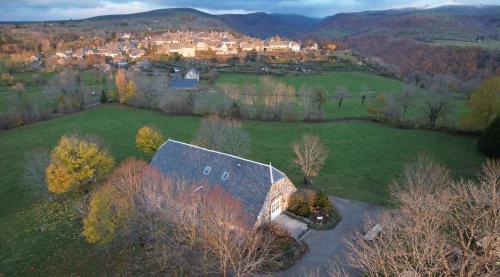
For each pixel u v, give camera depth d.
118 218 39.06
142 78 118.25
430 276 26.27
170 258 38.41
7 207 56.09
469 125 75.62
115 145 78.38
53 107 109.75
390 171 60.78
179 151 51.91
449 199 38.16
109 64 172.50
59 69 160.88
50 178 51.31
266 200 42.25
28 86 134.62
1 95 122.94
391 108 86.88
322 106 107.00
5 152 78.94
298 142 75.50
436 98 82.06
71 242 44.75
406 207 38.06
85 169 54.06
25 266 41.12
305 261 38.53
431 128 81.31
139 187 44.03
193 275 36.34
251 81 134.50
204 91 112.81
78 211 51.41
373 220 45.59
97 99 117.81
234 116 93.00
